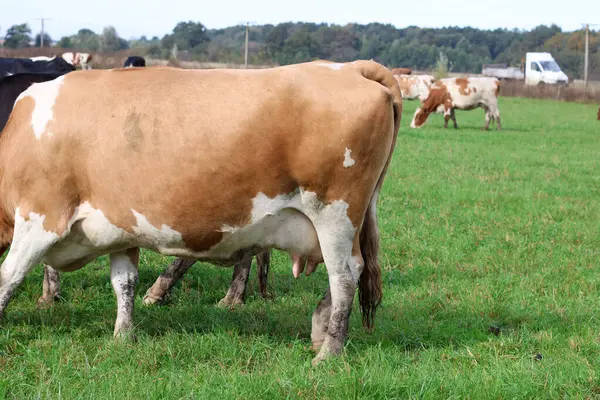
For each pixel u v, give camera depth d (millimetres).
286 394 4551
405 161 16484
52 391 4570
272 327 6055
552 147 20234
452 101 25734
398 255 8570
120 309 5703
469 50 141500
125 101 5219
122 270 5758
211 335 5586
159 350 5320
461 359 5340
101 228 5383
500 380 4734
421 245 8875
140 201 5207
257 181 5105
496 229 9797
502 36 149875
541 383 4762
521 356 5398
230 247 5418
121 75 5363
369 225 5488
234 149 5043
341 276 5293
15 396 4477
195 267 7883
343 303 5281
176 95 5168
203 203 5156
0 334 5523
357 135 5070
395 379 4707
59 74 7336
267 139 5031
